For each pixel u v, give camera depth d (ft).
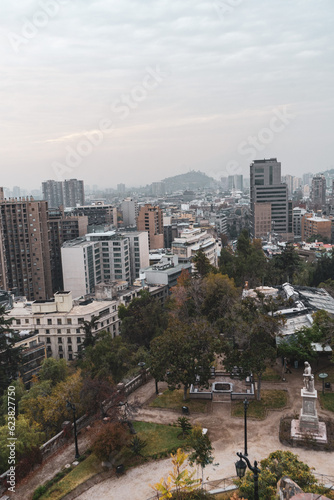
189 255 625.00
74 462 155.22
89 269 604.08
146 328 322.55
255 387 208.64
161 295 506.48
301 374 222.69
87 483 143.23
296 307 288.51
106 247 640.58
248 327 194.08
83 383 187.83
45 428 185.98
